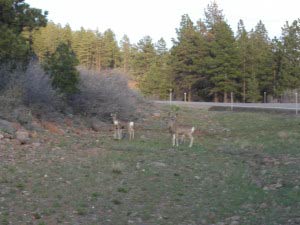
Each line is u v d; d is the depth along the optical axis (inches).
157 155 693.3
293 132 934.4
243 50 2642.7
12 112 802.2
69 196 464.8
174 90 2733.8
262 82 2674.7
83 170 569.3
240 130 1047.0
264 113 1318.9
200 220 405.1
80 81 1019.9
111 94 1068.5
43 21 940.6
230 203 454.0
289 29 2687.0
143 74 3142.2
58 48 986.1
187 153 719.7
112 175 553.0
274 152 727.1
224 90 2536.9
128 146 762.2
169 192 493.0
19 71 880.3
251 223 390.9
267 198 464.4
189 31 2655.0
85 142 781.9
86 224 392.5
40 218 400.5
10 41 837.2
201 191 498.9
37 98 893.8
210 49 2568.9
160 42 3341.5
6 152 632.4
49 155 644.7
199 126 1111.0
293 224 381.7
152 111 1274.6
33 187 486.0
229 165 633.6
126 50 3599.9
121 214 421.4
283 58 2657.5
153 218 411.8
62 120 925.8
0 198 444.5
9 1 853.2
